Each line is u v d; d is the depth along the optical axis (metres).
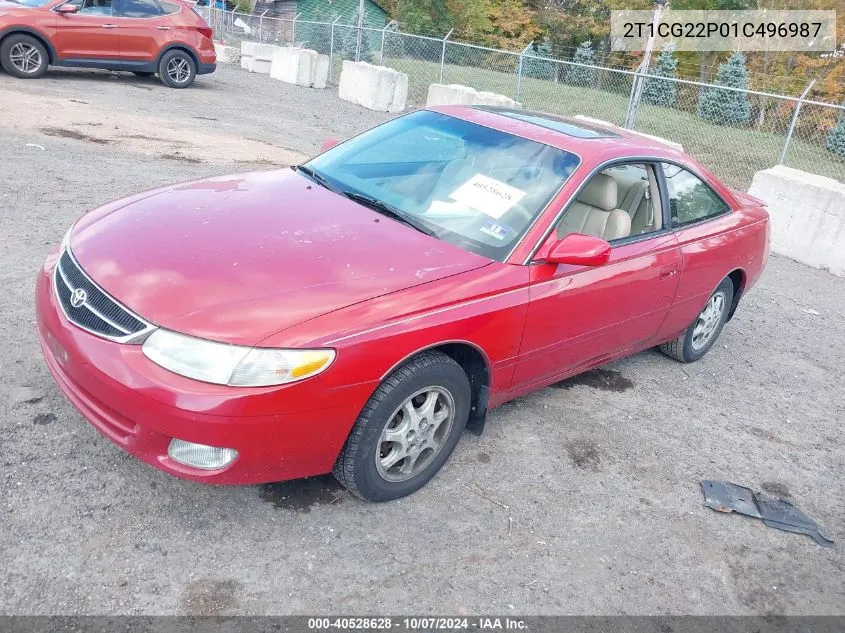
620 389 4.82
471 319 3.19
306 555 2.87
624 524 3.43
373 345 2.83
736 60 24.03
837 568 3.39
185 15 14.73
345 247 3.23
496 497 3.44
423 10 36.97
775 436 4.56
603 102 18.28
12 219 5.81
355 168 4.12
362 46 21.50
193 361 2.61
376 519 3.14
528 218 3.64
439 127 4.33
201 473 2.73
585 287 3.77
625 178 4.20
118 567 2.66
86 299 2.88
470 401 3.46
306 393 2.70
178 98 13.69
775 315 6.91
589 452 3.97
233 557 2.80
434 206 3.73
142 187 7.25
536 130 4.19
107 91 13.12
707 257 4.70
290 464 2.84
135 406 2.64
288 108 14.70
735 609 3.03
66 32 13.27
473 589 2.85
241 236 3.20
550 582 2.97
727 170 13.85
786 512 3.74
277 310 2.76
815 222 8.76
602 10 36.72
